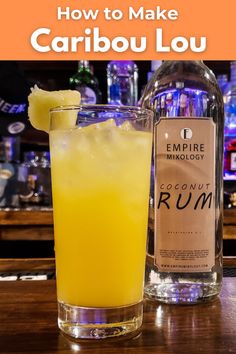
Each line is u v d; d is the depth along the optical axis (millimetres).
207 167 370
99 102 1072
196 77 422
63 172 298
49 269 545
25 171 998
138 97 1194
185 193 369
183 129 365
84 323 296
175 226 372
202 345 287
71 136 294
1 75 1080
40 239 866
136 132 303
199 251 374
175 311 352
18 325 322
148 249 382
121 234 293
